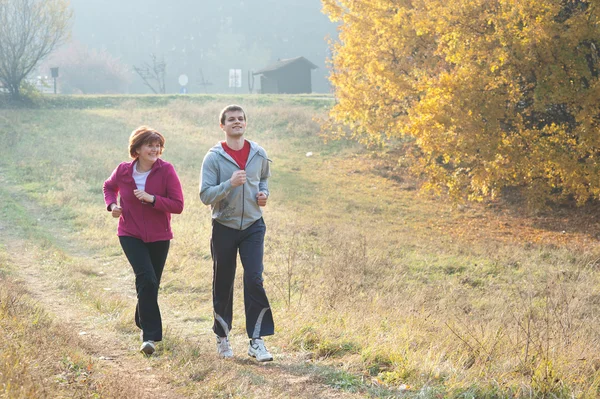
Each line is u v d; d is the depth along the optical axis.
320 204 37.25
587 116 28.12
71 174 38.91
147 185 9.86
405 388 7.93
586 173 28.88
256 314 9.35
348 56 41.78
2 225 26.66
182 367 8.55
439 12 29.97
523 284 19.78
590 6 27.62
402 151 52.28
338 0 43.66
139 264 9.70
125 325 11.52
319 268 19.45
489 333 10.73
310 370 8.80
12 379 6.25
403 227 32.53
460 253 25.53
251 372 8.50
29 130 53.91
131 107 70.25
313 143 56.53
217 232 9.53
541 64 29.00
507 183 32.09
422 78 32.91
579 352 9.35
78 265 19.53
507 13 27.91
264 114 64.19
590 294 17.92
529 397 7.40
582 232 32.41
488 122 29.81
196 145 52.91
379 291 16.89
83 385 7.05
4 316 9.48
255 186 9.55
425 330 11.62
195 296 16.14
